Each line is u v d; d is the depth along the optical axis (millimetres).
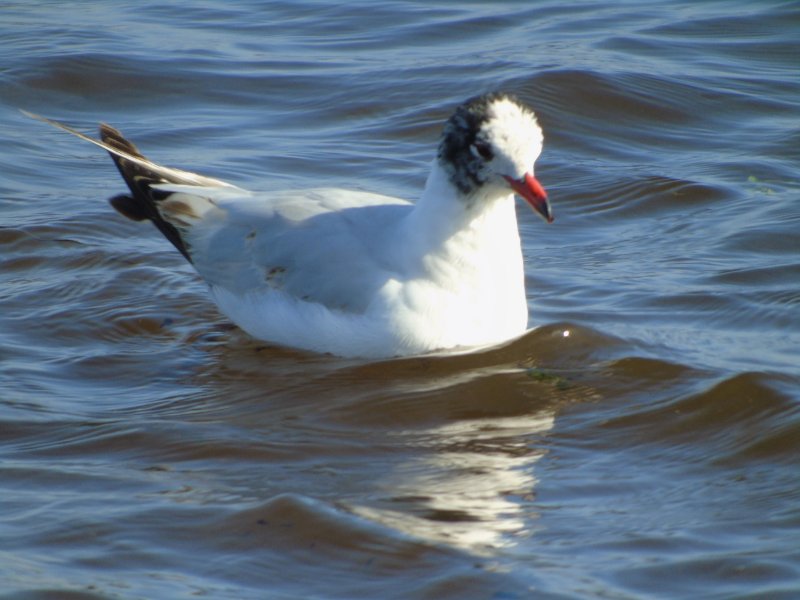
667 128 20359
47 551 9664
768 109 20891
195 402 12430
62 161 18969
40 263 15773
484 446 11422
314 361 13211
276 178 18328
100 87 21438
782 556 9406
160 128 20109
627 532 9852
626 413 11930
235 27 24375
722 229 16656
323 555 9594
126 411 12258
